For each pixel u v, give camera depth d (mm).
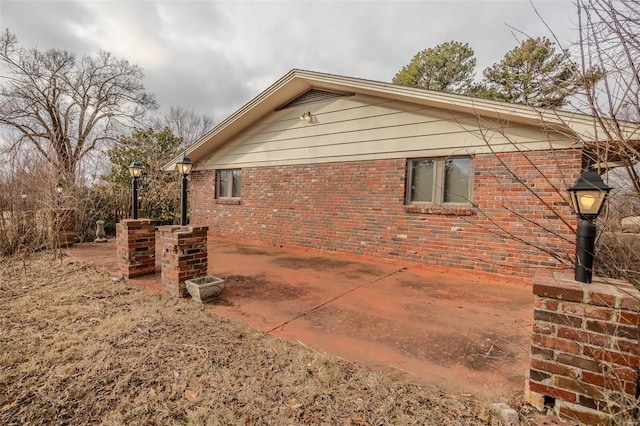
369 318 3389
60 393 2078
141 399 2029
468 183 5324
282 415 1885
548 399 1859
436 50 15562
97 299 3910
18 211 6770
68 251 7301
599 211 1806
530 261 4711
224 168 9352
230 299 3953
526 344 2799
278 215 8008
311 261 6277
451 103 4910
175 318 3309
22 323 3170
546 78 2092
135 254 4949
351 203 6656
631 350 1604
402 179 5945
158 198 12883
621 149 1765
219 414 1893
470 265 5215
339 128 6816
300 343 2791
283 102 7742
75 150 14297
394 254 6055
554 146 4492
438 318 3406
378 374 2299
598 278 1943
